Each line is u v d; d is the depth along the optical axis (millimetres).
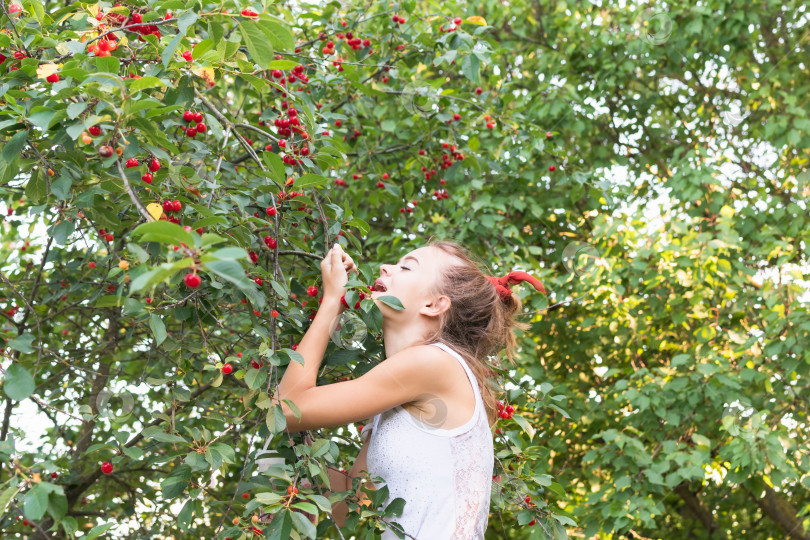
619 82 4578
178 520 1463
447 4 2977
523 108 3705
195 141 1824
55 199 1630
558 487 1920
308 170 1839
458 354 1622
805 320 3359
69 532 1125
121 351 2893
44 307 2631
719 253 3756
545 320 4082
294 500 1322
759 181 4625
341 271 1625
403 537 1467
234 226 1695
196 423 2250
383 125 3402
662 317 4047
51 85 1382
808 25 4602
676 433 3869
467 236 3703
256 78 1639
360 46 2943
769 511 4699
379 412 1517
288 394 1484
